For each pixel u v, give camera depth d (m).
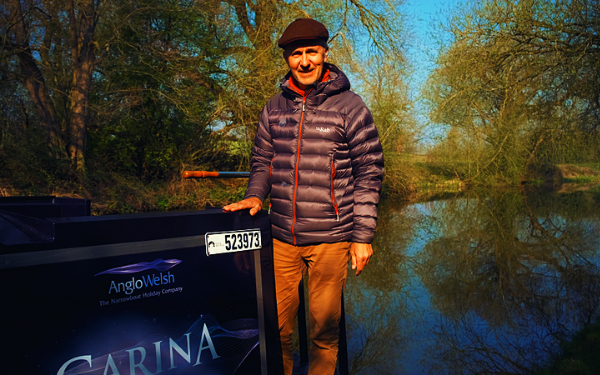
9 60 9.89
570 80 14.08
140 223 1.24
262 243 1.54
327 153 1.95
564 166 24.66
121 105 13.03
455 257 6.06
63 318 1.09
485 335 3.15
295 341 2.94
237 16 14.28
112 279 1.17
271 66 13.74
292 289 2.08
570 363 2.60
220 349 1.41
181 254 1.32
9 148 9.98
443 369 2.59
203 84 14.04
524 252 6.39
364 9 14.77
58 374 1.08
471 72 17.66
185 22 13.49
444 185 20.83
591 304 3.88
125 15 12.21
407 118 16.33
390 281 4.77
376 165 1.99
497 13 16.56
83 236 1.13
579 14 13.55
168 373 1.28
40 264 1.06
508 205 13.38
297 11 14.25
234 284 1.45
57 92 11.97
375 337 3.14
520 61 16.30
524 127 18.19
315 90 1.95
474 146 20.34
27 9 10.03
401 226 9.20
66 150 11.89
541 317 3.54
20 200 1.84
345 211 1.99
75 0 11.35
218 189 13.87
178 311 1.31
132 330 1.21
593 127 14.47
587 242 7.19
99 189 11.53
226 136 14.96
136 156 14.49
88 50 12.09
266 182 2.07
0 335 1.01
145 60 13.06
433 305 3.90
